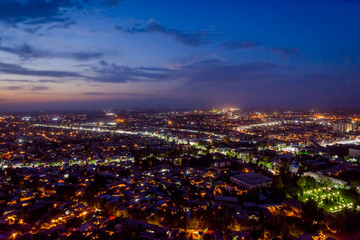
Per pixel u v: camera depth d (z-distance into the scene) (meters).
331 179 156.75
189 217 108.12
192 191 139.88
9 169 190.50
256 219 106.50
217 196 128.88
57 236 90.00
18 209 112.38
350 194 125.38
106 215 111.50
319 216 102.69
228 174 173.88
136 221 100.38
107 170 192.88
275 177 144.75
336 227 100.38
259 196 129.88
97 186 150.88
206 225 100.38
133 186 151.88
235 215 108.62
